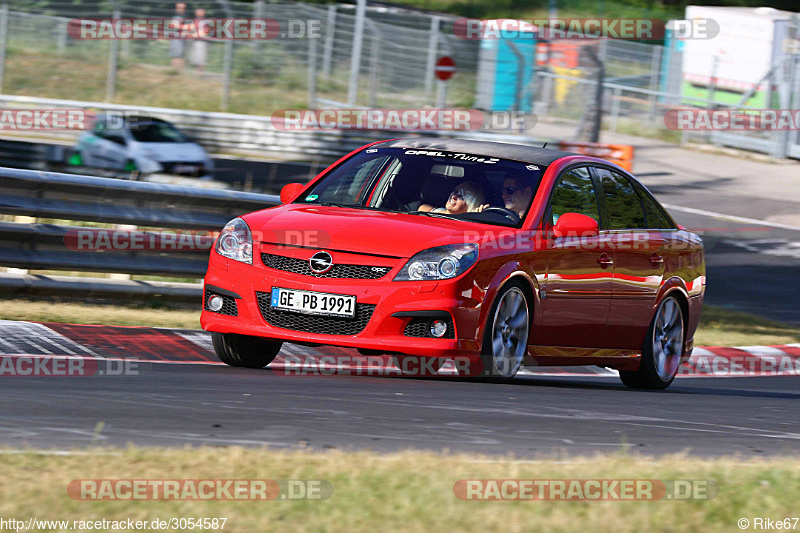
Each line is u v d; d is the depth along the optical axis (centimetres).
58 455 1271
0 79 8931
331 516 1068
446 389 2155
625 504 1158
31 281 3061
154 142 6969
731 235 7275
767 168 9800
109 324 2853
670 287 2744
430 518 1071
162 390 1914
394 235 2180
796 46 10075
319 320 2161
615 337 2588
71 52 9400
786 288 5759
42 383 1917
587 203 2519
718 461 1462
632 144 10262
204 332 2859
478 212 2352
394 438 1567
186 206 3341
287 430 1580
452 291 2125
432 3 12619
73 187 3122
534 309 2305
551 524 1064
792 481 1316
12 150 6894
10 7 9431
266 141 7931
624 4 12200
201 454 1310
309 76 9381
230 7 9350
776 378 3469
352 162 2553
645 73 10631
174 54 9506
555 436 1688
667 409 2217
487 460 1377
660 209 2822
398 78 9231
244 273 2219
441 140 2652
